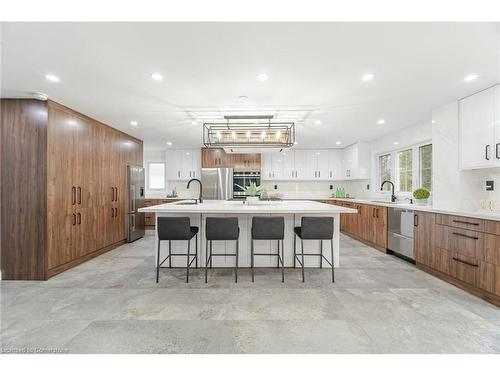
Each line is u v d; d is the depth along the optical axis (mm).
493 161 2762
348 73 2453
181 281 3094
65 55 2107
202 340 1910
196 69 2369
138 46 1978
